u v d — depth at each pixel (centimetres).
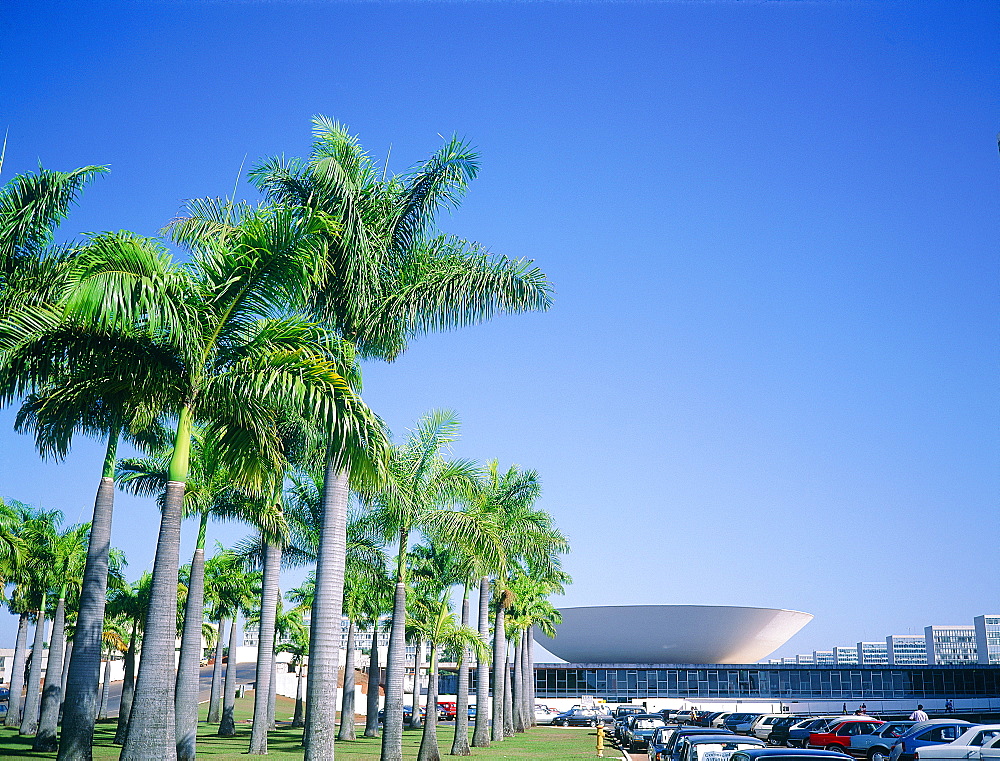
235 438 1748
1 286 1975
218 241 1722
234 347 1711
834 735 3275
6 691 8081
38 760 2880
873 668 9112
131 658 4353
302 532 3434
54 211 2052
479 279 2206
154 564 1578
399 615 2961
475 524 3108
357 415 1639
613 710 7362
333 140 2227
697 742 1847
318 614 1980
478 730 4222
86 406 1773
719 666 9131
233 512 3077
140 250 1496
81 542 4144
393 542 3056
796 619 10606
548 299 2239
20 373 1633
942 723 2723
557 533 4206
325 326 2175
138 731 1489
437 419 3045
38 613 4831
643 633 10081
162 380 1655
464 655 3684
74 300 1424
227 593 5462
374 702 4994
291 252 1683
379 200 2236
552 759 3419
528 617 5538
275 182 2188
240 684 9769
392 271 2270
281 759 3092
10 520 3850
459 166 2270
